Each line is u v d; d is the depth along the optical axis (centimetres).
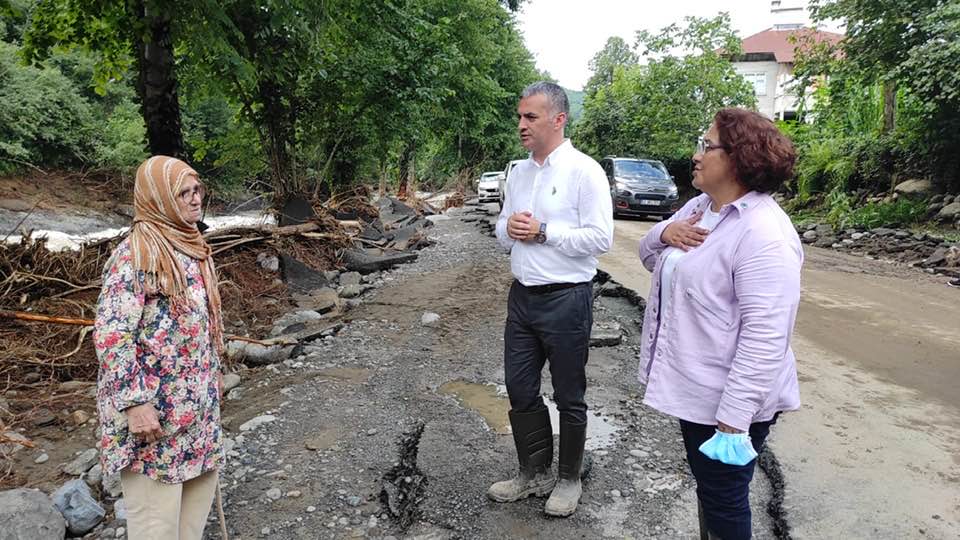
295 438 378
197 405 229
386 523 293
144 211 221
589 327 286
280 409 421
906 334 586
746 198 193
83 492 298
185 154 784
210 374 238
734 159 191
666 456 350
